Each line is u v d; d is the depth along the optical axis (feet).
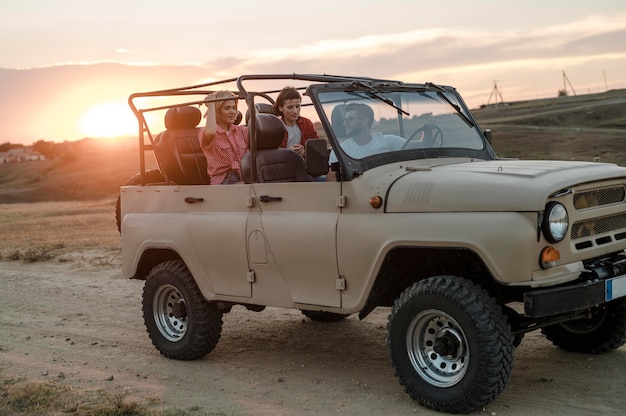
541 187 15.21
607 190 17.11
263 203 19.36
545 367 19.19
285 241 18.61
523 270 15.05
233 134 23.21
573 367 19.04
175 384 19.58
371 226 16.97
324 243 17.80
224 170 22.86
